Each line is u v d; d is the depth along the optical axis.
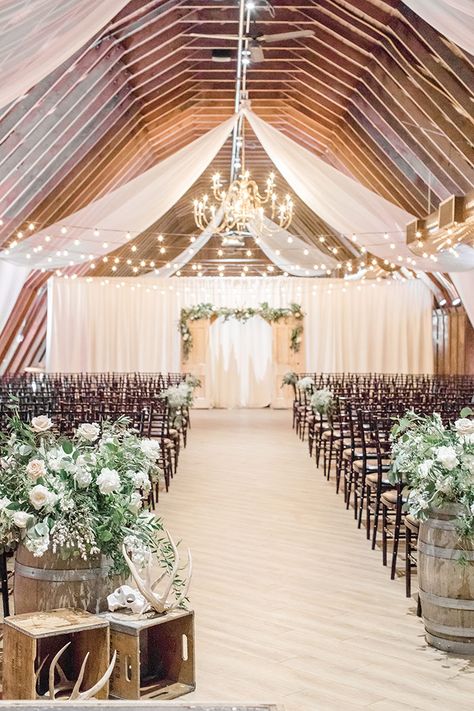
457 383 15.94
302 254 17.44
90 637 3.59
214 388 20.78
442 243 11.87
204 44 11.44
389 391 13.26
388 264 18.14
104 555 3.86
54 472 3.88
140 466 4.16
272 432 14.97
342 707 3.63
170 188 11.14
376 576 5.75
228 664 4.10
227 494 8.79
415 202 13.27
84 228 11.80
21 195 11.51
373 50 10.54
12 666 3.48
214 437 14.16
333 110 13.21
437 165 11.51
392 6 9.12
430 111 10.30
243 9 9.77
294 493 8.90
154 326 20.31
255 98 13.78
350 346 20.47
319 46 11.55
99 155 12.82
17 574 3.88
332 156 14.91
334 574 5.77
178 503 8.26
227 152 17.41
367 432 7.90
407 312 20.50
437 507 4.39
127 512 3.97
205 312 19.84
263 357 20.86
